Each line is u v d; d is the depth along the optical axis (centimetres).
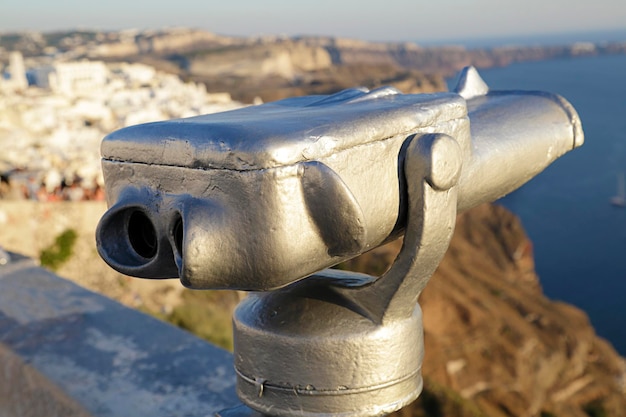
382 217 73
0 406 183
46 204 1085
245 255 65
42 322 195
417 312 86
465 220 5331
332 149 66
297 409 83
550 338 3572
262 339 83
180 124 69
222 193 65
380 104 77
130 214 75
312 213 65
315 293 84
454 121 81
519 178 97
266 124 67
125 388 159
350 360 80
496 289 3984
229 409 99
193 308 800
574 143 102
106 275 1090
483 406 3058
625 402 3309
